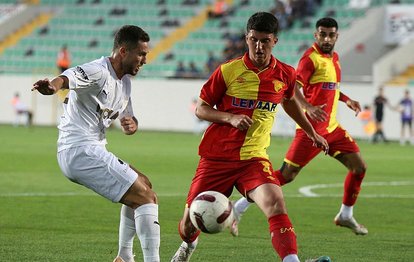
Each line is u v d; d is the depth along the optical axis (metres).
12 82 98.31
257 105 19.41
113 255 22.25
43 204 32.66
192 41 103.44
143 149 64.00
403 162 57.12
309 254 23.05
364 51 91.62
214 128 19.56
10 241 24.20
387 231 27.78
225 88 19.47
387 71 86.56
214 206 17.19
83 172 18.89
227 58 92.19
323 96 28.41
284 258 17.61
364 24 92.31
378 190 40.25
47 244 23.80
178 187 39.78
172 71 100.69
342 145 27.80
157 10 108.81
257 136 19.44
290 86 19.91
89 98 18.89
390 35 91.44
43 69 98.88
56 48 108.31
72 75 18.03
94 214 30.16
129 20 108.75
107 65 18.94
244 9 105.06
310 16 100.81
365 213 32.06
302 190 39.72
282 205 18.30
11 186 38.94
